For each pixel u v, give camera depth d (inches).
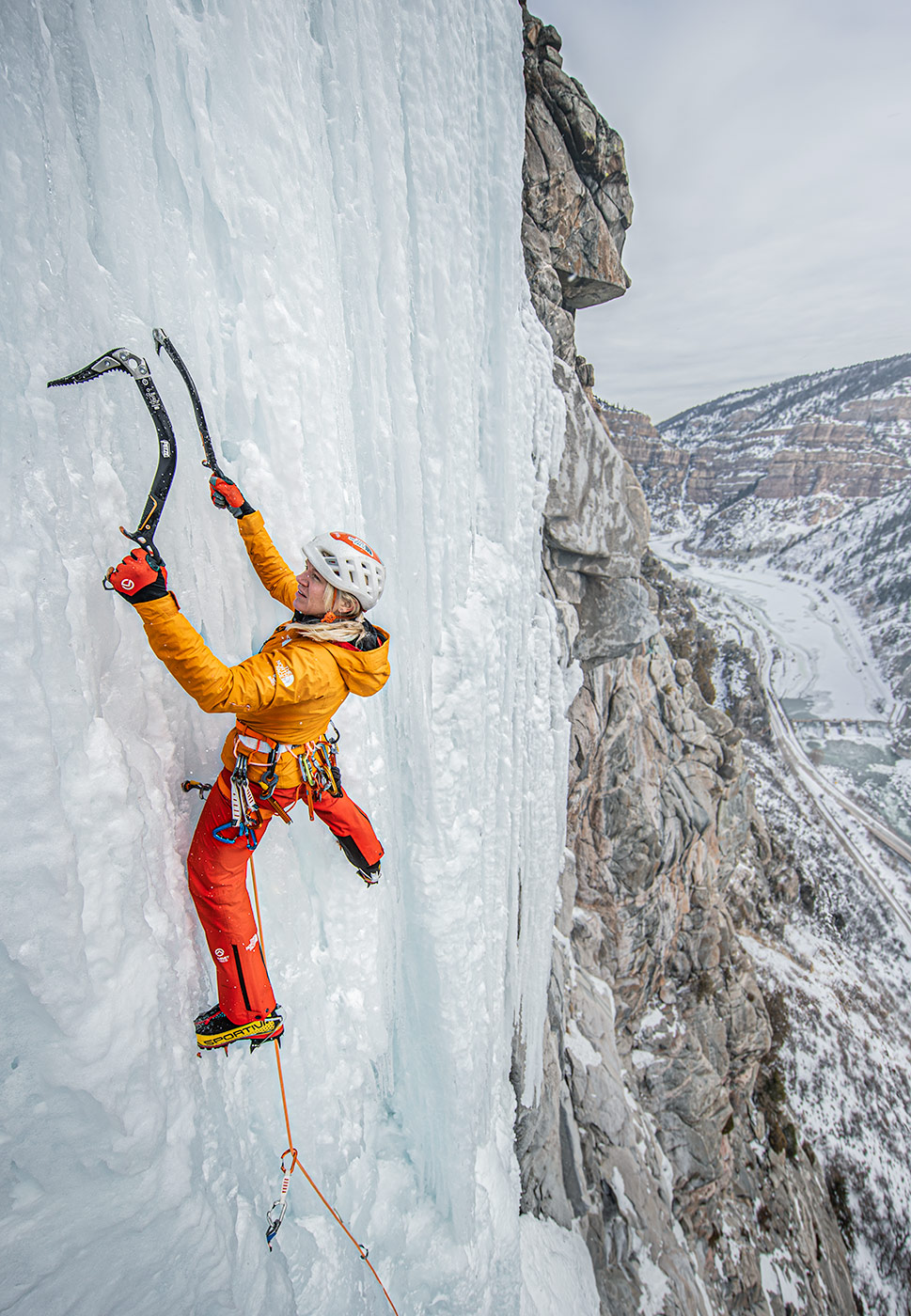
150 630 63.6
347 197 115.1
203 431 81.0
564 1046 370.9
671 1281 341.4
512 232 181.3
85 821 74.2
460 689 169.9
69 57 71.8
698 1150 495.2
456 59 141.6
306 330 102.8
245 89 88.2
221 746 95.7
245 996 84.0
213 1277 82.9
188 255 85.9
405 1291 143.1
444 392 151.6
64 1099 71.2
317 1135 119.9
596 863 464.1
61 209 70.5
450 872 158.2
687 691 706.8
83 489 75.0
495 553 203.2
